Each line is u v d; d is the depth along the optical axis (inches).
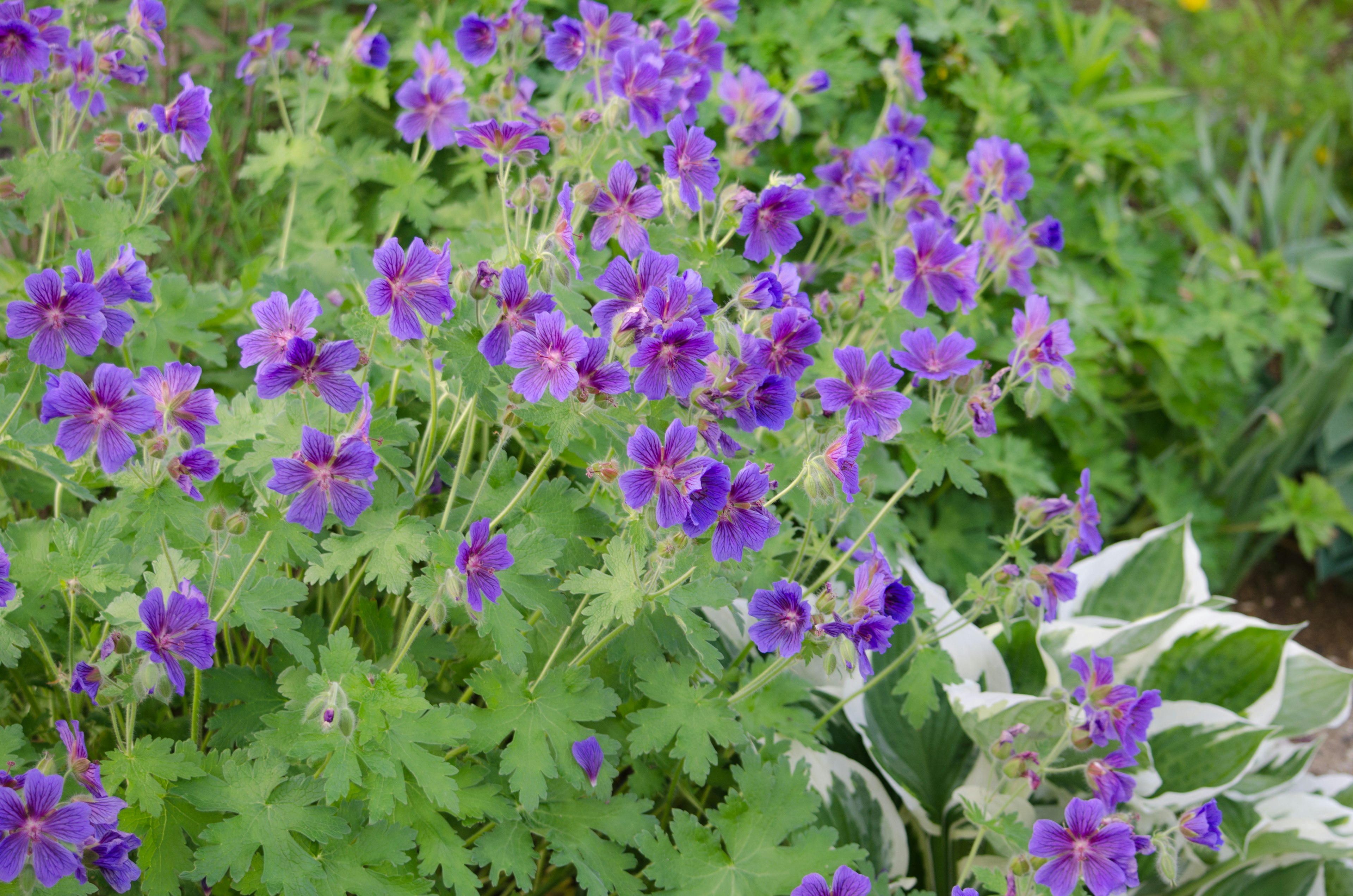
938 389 42.7
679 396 38.0
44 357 37.8
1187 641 50.5
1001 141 47.3
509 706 40.3
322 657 39.0
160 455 37.6
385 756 38.4
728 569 40.9
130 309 45.2
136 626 38.0
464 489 41.8
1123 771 46.3
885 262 46.5
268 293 46.3
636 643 41.7
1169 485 67.4
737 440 43.4
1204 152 87.7
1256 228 88.5
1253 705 49.9
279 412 41.6
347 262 48.1
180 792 38.2
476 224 45.6
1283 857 49.0
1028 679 50.1
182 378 37.6
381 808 38.4
